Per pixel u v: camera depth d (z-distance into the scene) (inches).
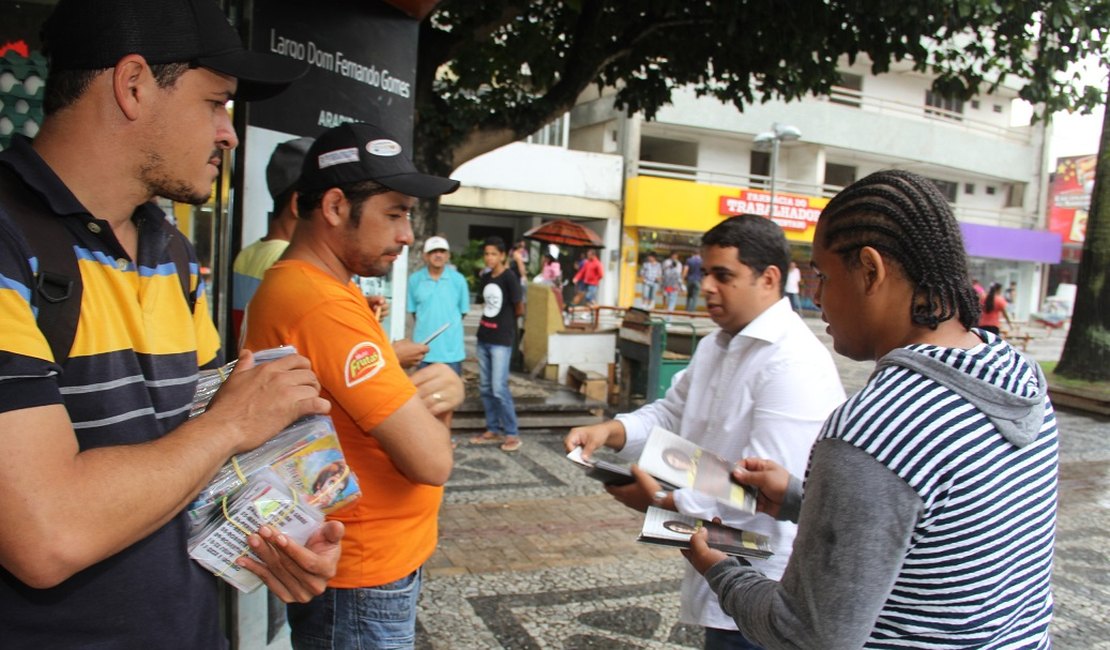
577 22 260.8
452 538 177.9
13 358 38.8
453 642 130.0
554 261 749.9
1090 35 234.8
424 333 255.9
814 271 51.9
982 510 41.1
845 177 1082.7
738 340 80.0
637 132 864.3
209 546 51.3
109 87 45.6
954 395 42.1
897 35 239.0
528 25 279.7
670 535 60.4
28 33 87.5
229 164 101.0
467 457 251.6
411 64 135.8
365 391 64.8
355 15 123.4
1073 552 191.5
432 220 257.9
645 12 249.6
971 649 42.7
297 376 51.3
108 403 45.8
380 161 69.2
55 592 44.6
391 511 69.6
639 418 93.0
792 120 913.5
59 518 38.9
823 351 79.0
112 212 47.8
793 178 986.7
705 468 71.2
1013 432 41.9
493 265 261.6
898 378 43.7
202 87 48.7
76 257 44.7
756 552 60.4
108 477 40.9
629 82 294.5
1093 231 421.7
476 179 797.9
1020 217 1152.8
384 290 144.9
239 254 104.3
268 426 48.8
